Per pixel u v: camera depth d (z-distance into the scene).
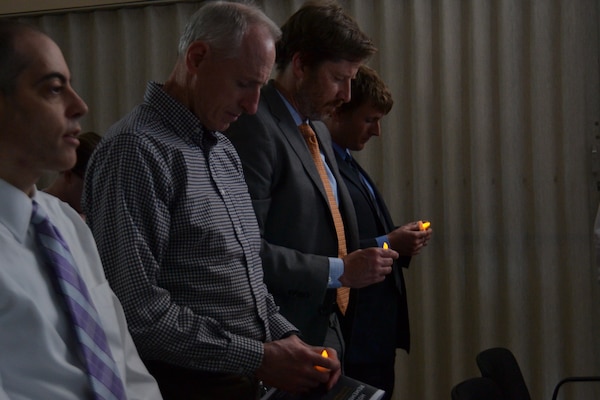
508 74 3.61
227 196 1.75
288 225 2.10
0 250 1.17
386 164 3.75
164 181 1.59
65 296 1.21
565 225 3.57
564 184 3.57
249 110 1.73
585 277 3.56
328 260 2.08
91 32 4.06
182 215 1.62
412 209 3.75
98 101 4.05
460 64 3.68
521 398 2.33
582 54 3.55
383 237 2.66
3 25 1.18
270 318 1.84
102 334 1.25
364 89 2.70
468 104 3.67
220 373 1.67
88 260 1.40
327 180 2.31
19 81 1.16
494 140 3.66
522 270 3.63
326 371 1.70
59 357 1.17
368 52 2.22
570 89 3.56
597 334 3.55
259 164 2.06
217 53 1.68
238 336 1.66
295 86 2.24
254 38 1.69
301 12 2.22
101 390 1.19
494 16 3.64
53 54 1.20
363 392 1.66
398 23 3.74
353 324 2.40
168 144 1.63
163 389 1.64
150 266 1.55
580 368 3.56
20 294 1.14
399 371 3.76
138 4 3.94
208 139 1.75
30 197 1.26
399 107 3.75
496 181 3.66
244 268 1.74
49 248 1.23
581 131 3.55
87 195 1.66
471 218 3.68
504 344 3.66
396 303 2.71
